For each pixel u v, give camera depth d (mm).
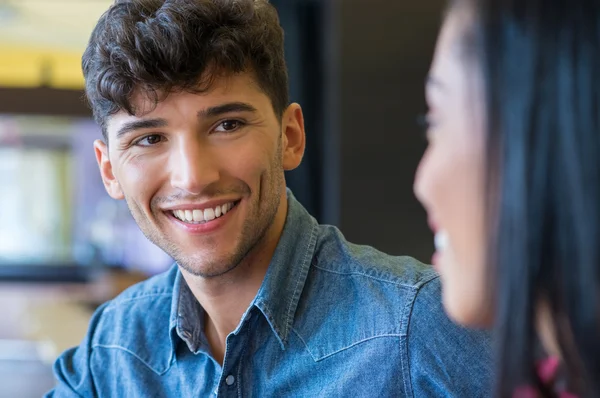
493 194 571
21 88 3402
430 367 1022
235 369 1097
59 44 3363
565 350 584
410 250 2703
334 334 1075
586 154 517
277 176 1068
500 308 567
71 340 2818
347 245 1167
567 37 525
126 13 986
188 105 966
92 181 3943
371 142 2691
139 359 1183
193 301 1159
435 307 1042
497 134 558
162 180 1012
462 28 597
